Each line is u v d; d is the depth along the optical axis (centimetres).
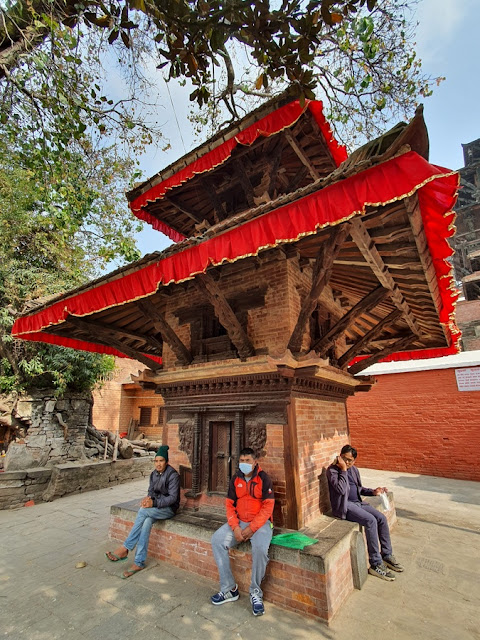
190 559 435
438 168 228
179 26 247
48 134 565
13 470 897
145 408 1891
